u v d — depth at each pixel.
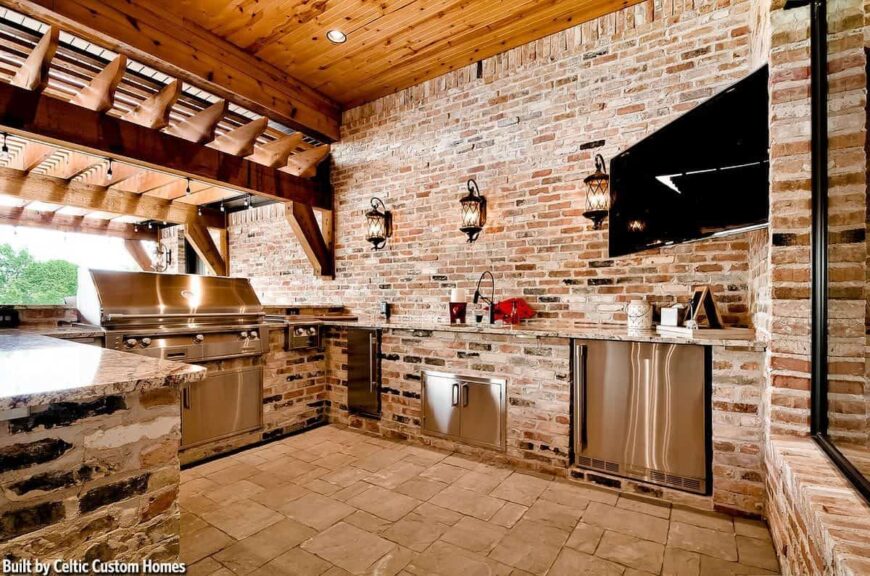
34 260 8.47
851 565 0.92
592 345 2.66
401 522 2.18
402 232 4.27
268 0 3.05
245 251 6.12
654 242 2.66
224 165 3.71
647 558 1.87
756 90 2.01
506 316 3.37
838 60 1.69
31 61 2.67
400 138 4.31
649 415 2.48
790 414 1.83
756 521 2.18
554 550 1.94
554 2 3.08
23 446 1.18
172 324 3.06
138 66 3.47
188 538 2.03
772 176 1.84
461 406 3.19
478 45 3.60
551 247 3.42
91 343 2.64
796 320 1.82
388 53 3.70
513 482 2.67
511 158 3.62
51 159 4.69
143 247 7.62
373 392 3.69
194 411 3.04
